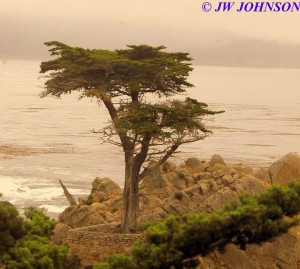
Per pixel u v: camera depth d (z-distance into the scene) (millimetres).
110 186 72875
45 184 149125
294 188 39969
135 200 59594
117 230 59344
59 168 175625
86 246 56562
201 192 62750
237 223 37906
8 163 182500
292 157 67688
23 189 140625
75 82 60438
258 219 37781
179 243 38156
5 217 42938
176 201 61844
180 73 59031
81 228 59062
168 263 38125
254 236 38438
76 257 56188
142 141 58844
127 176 59812
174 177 67000
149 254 38688
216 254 55781
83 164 184625
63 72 61875
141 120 56688
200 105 60125
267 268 57000
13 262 41562
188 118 56781
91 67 59062
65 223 62750
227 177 64062
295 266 57938
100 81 60406
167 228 39125
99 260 56125
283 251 57750
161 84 61094
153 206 64062
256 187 63125
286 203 38844
